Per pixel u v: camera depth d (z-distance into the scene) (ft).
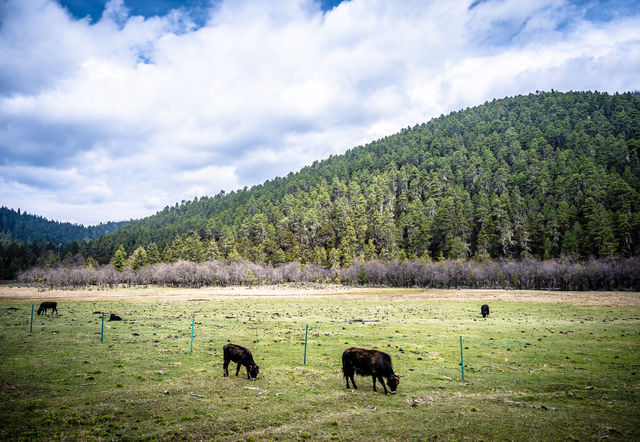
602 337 90.17
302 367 61.98
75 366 57.93
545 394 48.24
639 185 458.91
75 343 76.28
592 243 389.39
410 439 34.53
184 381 51.98
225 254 560.20
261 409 42.11
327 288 381.81
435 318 133.28
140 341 80.18
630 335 92.22
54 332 90.07
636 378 54.95
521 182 597.11
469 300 221.87
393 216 618.03
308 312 152.46
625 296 237.45
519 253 467.11
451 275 373.40
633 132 645.10
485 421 38.93
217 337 87.76
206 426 36.96
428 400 45.85
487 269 375.04
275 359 67.21
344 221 595.47
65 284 384.06
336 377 56.34
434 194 652.48
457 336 92.68
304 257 521.65
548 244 422.41
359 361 50.06
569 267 337.72
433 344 82.28
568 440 34.35
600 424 38.01
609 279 322.75
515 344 82.28
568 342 84.23
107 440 33.24
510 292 290.15
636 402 44.78
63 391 46.11
